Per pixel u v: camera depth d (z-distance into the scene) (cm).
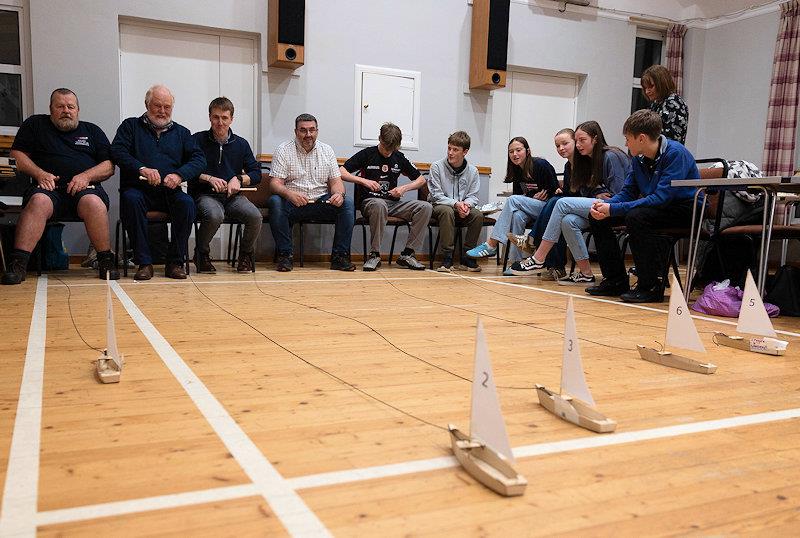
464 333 205
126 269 343
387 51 507
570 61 584
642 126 290
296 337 192
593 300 299
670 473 94
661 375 157
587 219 359
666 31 638
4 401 123
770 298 277
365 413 120
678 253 570
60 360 157
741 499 86
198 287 308
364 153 445
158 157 356
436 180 450
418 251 514
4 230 373
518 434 111
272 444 102
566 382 125
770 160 584
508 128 585
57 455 96
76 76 428
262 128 476
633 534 75
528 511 81
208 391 133
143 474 89
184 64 468
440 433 109
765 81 597
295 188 413
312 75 486
